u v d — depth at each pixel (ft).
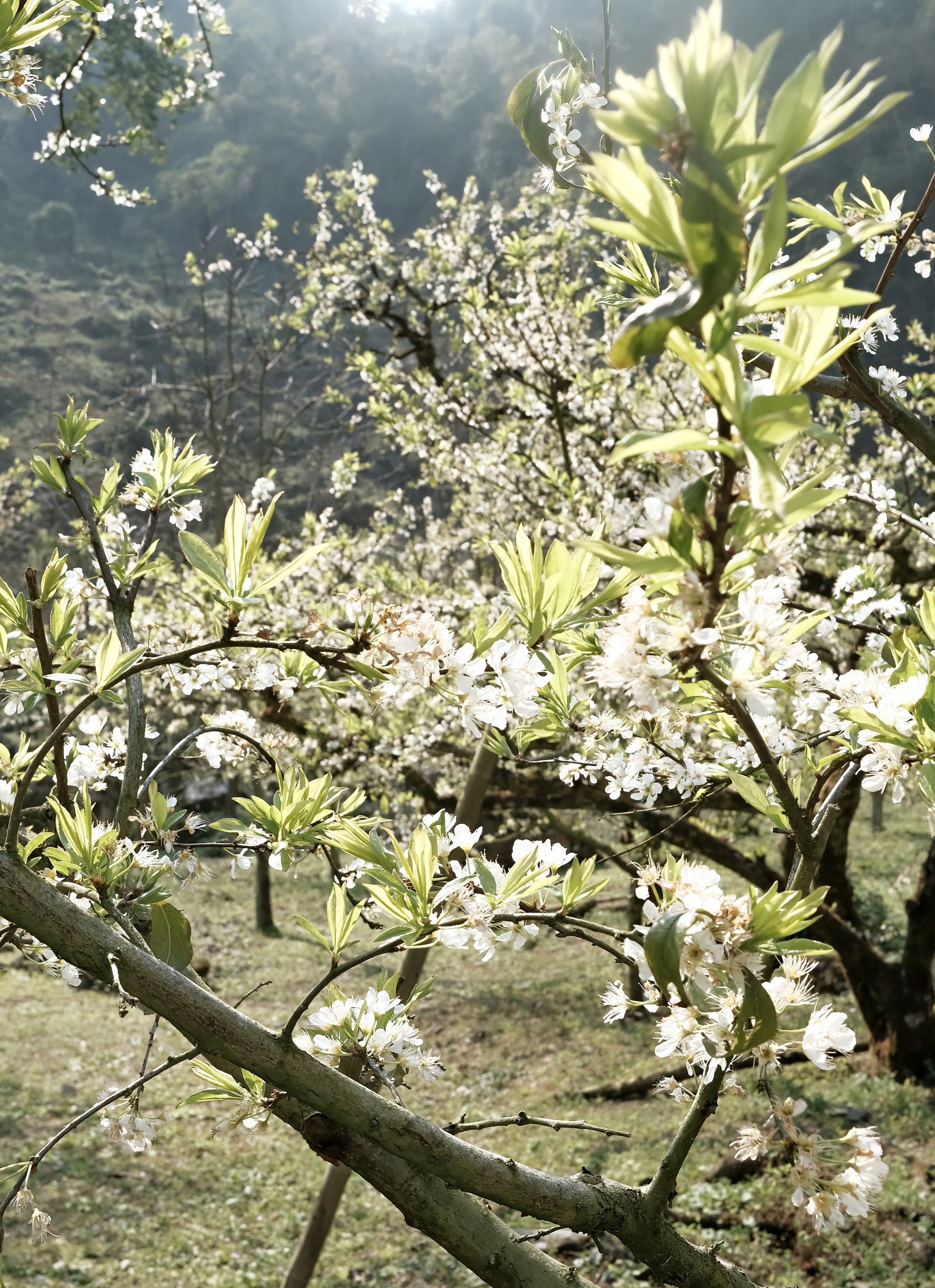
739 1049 2.70
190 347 86.63
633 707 2.68
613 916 41.73
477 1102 33.22
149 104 31.65
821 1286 19.85
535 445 27.14
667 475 2.42
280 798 4.13
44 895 3.14
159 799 4.64
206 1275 23.48
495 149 153.48
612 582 3.15
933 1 100.32
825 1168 3.04
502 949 50.16
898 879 44.06
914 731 3.21
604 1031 37.60
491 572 36.11
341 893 4.07
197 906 58.54
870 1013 29.07
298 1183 28.43
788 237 3.69
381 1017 3.79
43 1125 30.19
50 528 60.59
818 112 1.83
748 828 31.71
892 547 18.11
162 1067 3.86
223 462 46.73
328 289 27.12
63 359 134.82
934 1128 24.63
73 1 4.00
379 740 21.98
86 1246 23.99
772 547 2.35
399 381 27.68
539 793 21.43
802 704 4.65
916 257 6.59
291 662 5.24
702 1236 21.93
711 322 2.02
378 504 38.14
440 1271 23.95
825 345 2.24
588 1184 3.24
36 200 187.21
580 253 26.25
